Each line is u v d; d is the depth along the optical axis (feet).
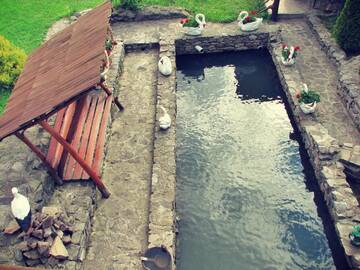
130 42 53.72
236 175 39.81
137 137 40.86
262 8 59.36
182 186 38.91
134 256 30.35
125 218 33.22
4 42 47.24
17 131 27.84
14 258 27.58
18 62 46.70
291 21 57.72
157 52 53.72
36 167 33.42
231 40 55.42
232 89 51.44
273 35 54.39
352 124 40.75
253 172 40.04
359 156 35.76
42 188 31.65
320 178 36.76
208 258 33.01
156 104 44.09
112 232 32.17
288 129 44.70
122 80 48.73
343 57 47.37
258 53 57.06
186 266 32.53
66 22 58.49
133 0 57.67
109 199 34.81
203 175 39.93
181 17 59.11
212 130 45.14
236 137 44.04
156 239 30.22
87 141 36.29
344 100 42.75
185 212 36.55
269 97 49.65
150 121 42.73
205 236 34.58
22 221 27.48
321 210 36.17
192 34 54.75
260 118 46.47
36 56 36.88
